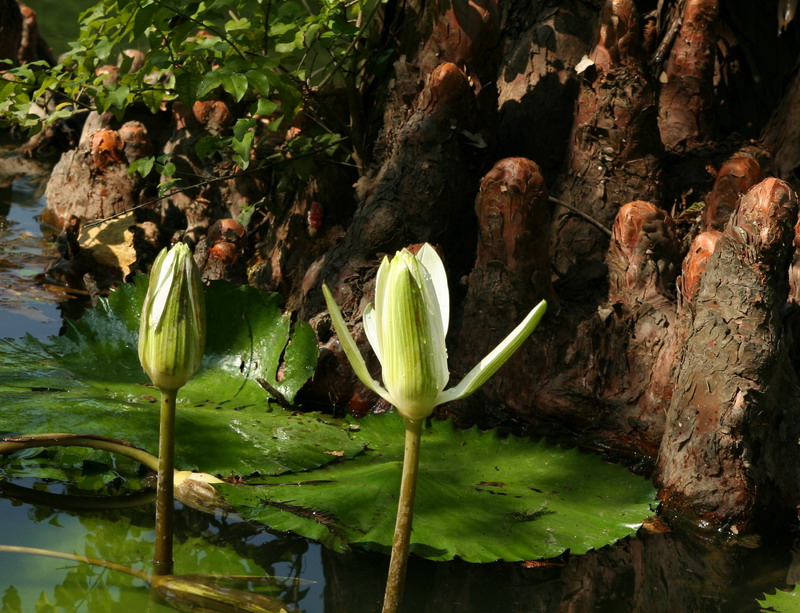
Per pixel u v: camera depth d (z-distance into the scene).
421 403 1.81
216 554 2.71
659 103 4.60
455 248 4.21
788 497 3.18
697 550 2.96
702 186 4.31
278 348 3.80
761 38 4.91
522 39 4.65
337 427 3.54
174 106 5.50
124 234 5.16
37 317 4.34
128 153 5.46
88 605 2.38
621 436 3.61
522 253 3.67
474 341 3.76
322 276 4.04
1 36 7.28
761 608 2.63
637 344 3.67
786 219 3.09
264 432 3.39
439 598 2.61
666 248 3.78
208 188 5.24
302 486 3.07
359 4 4.64
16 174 6.47
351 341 1.82
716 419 3.12
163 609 2.40
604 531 2.94
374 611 2.51
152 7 4.09
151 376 2.29
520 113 4.50
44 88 4.70
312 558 2.74
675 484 3.20
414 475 1.89
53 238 5.34
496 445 3.47
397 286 1.75
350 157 4.88
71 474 3.12
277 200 4.87
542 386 3.71
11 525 2.78
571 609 2.59
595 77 4.05
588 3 4.63
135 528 2.82
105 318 3.88
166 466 2.46
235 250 4.43
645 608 2.61
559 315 3.75
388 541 2.74
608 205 4.05
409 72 4.32
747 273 3.11
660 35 4.75
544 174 4.44
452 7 4.13
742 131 4.95
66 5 10.55
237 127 4.29
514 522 2.94
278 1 4.49
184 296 2.21
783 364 3.20
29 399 3.35
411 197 3.97
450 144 4.02
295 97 4.26
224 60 4.51
